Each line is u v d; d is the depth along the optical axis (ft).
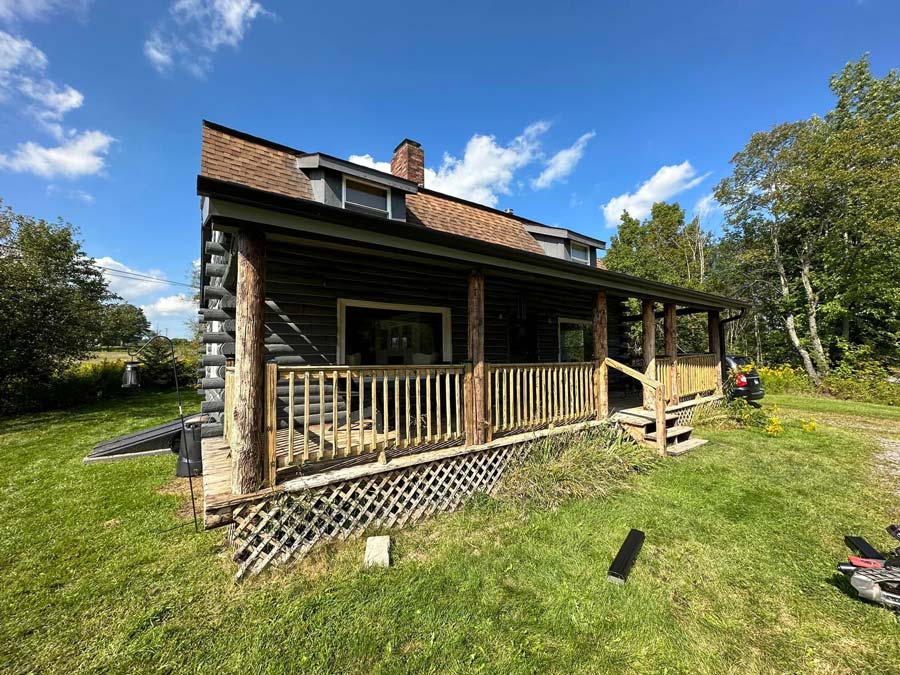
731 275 58.59
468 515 12.22
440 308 20.35
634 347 59.41
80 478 17.30
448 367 13.55
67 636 7.47
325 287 16.90
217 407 17.75
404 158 25.80
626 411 21.65
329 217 9.67
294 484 10.11
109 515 13.20
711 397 27.17
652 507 12.53
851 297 42.98
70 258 42.83
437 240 11.82
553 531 11.04
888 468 16.46
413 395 19.20
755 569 9.23
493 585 8.63
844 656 6.70
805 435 22.18
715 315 29.43
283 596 8.48
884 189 38.42
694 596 8.27
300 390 16.24
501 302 24.09
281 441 13.70
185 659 6.84
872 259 41.63
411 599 8.21
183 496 15.03
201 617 7.91
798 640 7.06
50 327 37.81
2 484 16.57
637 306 59.52
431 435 13.41
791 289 51.44
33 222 41.04
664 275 64.13
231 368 13.57
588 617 7.63
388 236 11.21
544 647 6.91
